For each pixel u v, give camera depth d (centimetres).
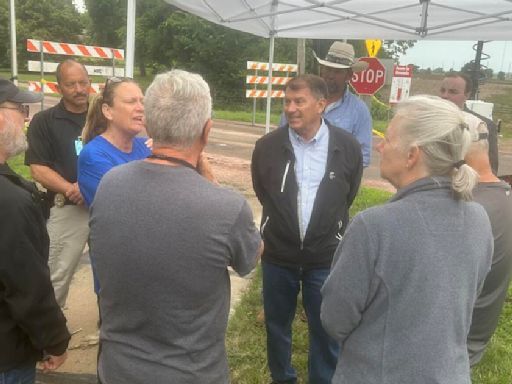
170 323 155
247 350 350
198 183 158
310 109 270
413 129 152
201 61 2956
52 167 337
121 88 258
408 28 498
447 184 153
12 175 181
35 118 339
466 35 536
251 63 1622
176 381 156
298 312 409
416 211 151
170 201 153
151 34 3209
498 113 2506
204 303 157
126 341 160
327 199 277
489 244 162
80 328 363
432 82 2884
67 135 335
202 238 152
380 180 1000
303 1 463
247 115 2108
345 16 496
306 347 363
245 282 455
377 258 152
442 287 149
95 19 4594
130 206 155
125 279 154
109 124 264
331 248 280
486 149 229
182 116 155
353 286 155
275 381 310
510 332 404
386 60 748
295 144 282
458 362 153
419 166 155
